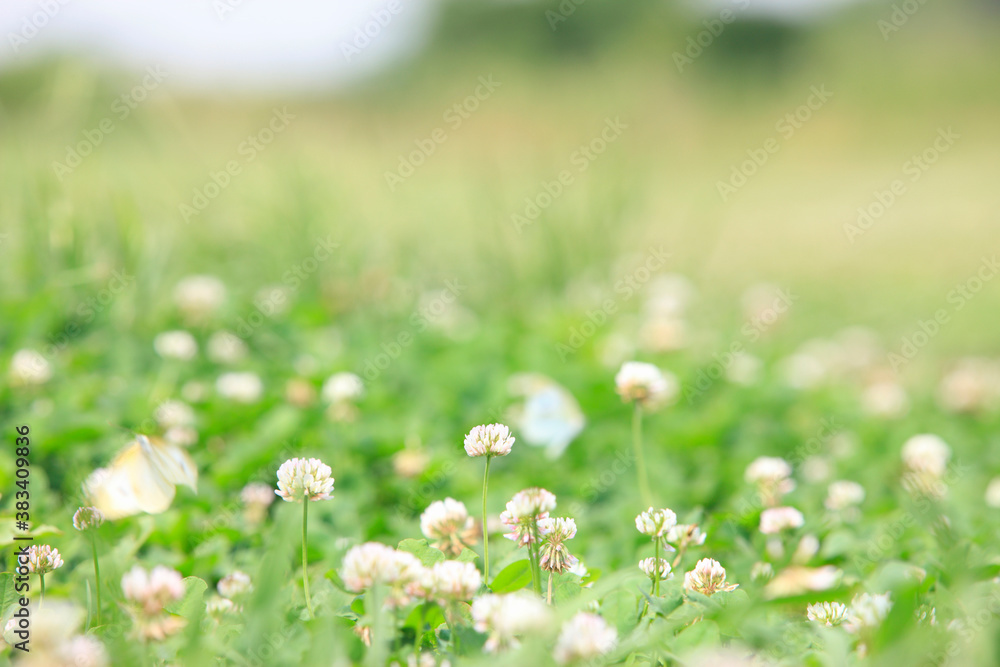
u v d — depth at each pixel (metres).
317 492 1.79
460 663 1.45
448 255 6.14
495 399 3.96
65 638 1.41
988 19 18.66
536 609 1.43
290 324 4.61
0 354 3.74
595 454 3.62
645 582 1.89
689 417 4.15
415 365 4.38
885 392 4.73
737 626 1.65
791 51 18.94
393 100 12.07
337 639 1.44
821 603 1.84
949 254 8.88
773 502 2.82
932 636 1.47
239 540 2.46
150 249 4.49
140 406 3.33
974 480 3.61
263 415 3.51
